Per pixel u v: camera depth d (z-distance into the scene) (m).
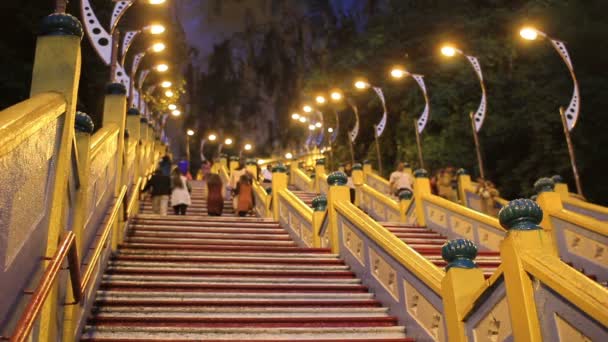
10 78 18.59
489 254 9.23
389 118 32.50
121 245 8.02
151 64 31.19
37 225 3.14
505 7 30.70
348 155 35.31
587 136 23.06
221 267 7.46
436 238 11.62
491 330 4.08
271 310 6.11
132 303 5.98
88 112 22.47
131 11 29.75
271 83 67.12
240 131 64.38
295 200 11.08
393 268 6.27
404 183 15.55
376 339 5.42
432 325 5.12
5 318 2.63
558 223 9.41
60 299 4.05
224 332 5.50
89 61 22.23
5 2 19.48
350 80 34.41
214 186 14.50
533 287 3.59
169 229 10.23
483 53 26.94
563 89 23.94
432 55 30.44
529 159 24.12
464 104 26.56
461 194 16.61
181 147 56.22
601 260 8.44
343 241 8.24
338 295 6.69
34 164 3.03
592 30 25.42
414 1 36.47
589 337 3.05
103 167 6.10
